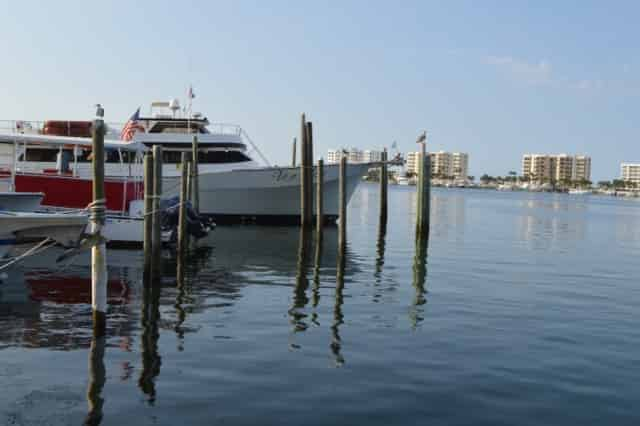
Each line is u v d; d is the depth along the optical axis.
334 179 26.89
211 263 16.31
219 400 6.54
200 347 8.41
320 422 6.07
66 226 11.44
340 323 9.98
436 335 9.38
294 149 35.47
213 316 10.22
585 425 6.18
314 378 7.28
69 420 5.97
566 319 10.76
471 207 60.41
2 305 10.50
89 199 17.92
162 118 26.08
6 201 13.80
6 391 6.66
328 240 23.09
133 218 17.47
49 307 10.41
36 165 22.73
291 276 14.61
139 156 19.84
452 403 6.65
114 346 8.36
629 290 14.06
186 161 18.16
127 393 6.68
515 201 90.12
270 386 6.98
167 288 12.57
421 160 23.83
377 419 6.18
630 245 26.12
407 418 6.22
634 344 9.20
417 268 16.62
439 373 7.60
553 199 118.38
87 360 7.74
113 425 5.88
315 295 12.30
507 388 7.14
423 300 12.07
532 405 6.66
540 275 16.08
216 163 25.92
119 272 14.05
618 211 68.81
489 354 8.46
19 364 7.53
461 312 11.05
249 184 25.83
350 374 7.46
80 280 12.73
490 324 10.20
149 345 8.45
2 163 22.33
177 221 18.34
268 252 18.91
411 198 82.31
